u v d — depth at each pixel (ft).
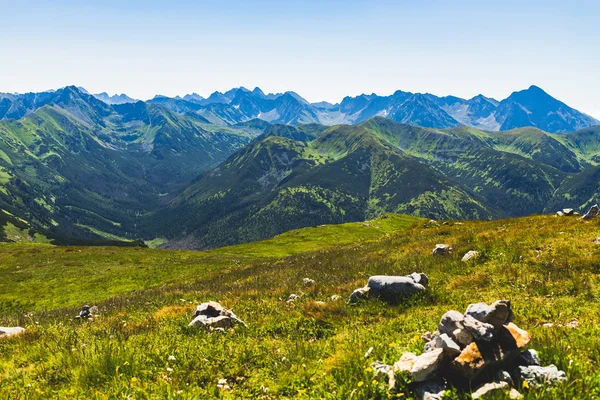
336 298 55.21
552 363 25.54
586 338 30.91
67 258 212.84
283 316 47.67
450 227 126.41
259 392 26.86
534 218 116.88
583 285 48.21
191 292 83.56
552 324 37.40
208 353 34.09
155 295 89.04
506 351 24.45
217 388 27.27
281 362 31.32
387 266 76.38
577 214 114.52
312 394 24.95
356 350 30.86
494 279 56.44
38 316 77.97
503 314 25.40
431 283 59.62
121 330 45.91
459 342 25.25
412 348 29.99
